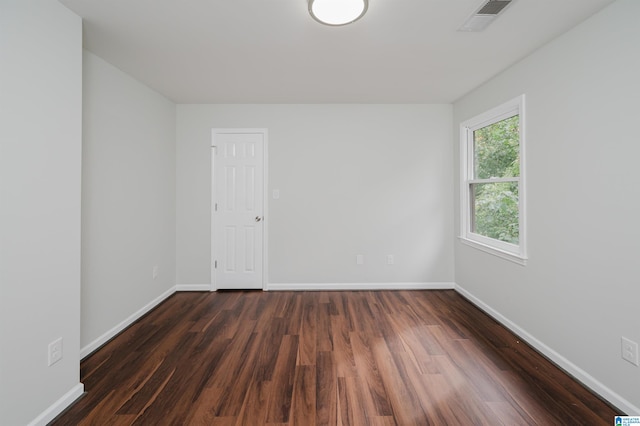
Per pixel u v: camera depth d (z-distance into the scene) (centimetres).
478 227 350
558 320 220
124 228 286
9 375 147
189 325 289
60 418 167
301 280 395
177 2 181
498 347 245
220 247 394
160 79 304
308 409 174
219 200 393
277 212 394
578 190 203
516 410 173
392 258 396
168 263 372
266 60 261
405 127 392
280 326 285
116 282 273
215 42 230
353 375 206
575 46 204
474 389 191
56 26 174
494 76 297
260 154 392
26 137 155
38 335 162
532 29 211
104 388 193
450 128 393
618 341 176
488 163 327
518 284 265
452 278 397
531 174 247
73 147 185
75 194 187
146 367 217
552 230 225
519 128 259
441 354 234
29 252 157
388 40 227
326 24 192
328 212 394
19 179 152
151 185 333
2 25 144
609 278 181
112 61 261
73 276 185
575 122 204
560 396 185
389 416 168
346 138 392
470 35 220
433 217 395
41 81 164
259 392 189
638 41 163
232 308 332
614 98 177
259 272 396
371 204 394
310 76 296
